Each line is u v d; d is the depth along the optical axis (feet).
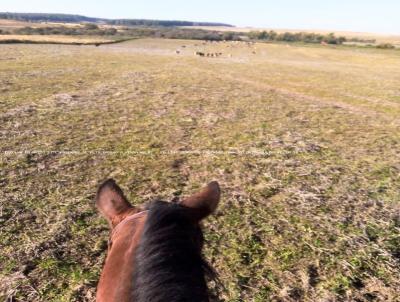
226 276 14.49
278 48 227.20
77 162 26.13
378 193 22.62
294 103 52.13
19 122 35.73
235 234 17.42
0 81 57.67
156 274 4.46
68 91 52.90
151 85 61.77
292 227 18.26
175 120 39.14
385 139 35.45
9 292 13.33
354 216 19.58
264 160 27.86
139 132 34.27
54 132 33.17
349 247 16.74
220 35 402.31
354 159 29.09
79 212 18.94
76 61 93.91
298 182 23.91
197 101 50.03
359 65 128.88
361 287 14.30
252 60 134.10
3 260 15.02
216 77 77.05
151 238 4.71
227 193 21.76
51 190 21.50
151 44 224.53
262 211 19.76
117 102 47.16
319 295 13.75
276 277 14.61
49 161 26.13
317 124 40.47
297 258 15.83
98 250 15.92
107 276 5.22
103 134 33.19
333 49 225.97
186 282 4.43
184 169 25.57
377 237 17.69
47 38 223.51
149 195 21.30
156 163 26.48
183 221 4.95
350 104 53.83
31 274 14.33
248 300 13.29
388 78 88.38
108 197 6.50
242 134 34.91
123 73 74.84
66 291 13.52
